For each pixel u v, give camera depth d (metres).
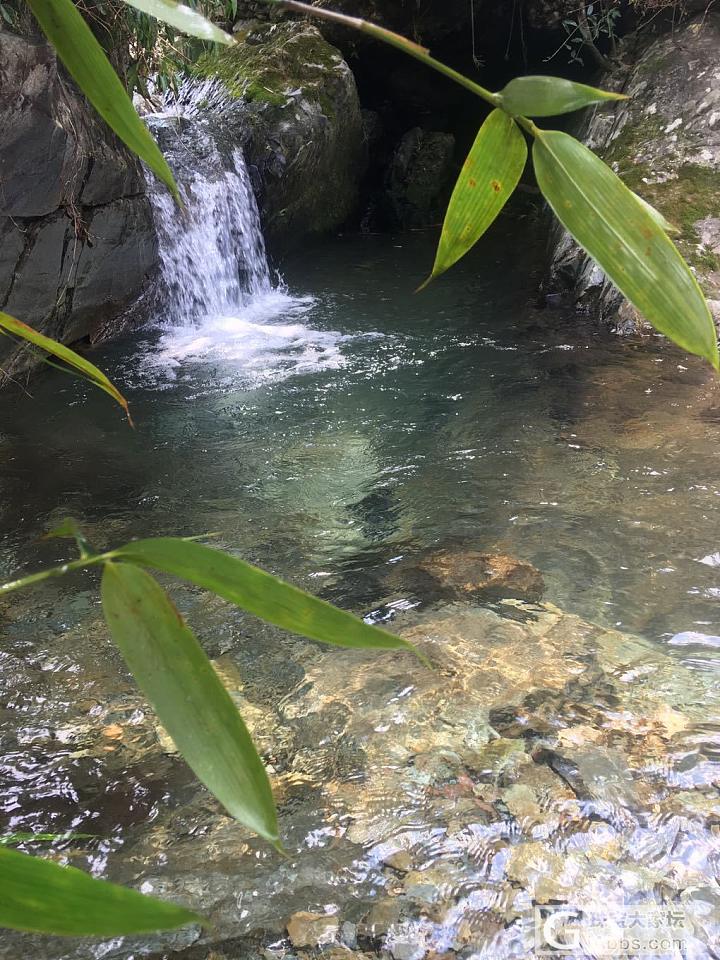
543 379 4.70
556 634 2.61
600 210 0.60
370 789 2.09
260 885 1.85
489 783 2.08
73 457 4.00
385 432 4.18
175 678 0.62
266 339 5.63
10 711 2.40
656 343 5.14
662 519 3.22
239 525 3.37
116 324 5.73
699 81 6.70
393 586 2.91
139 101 7.51
